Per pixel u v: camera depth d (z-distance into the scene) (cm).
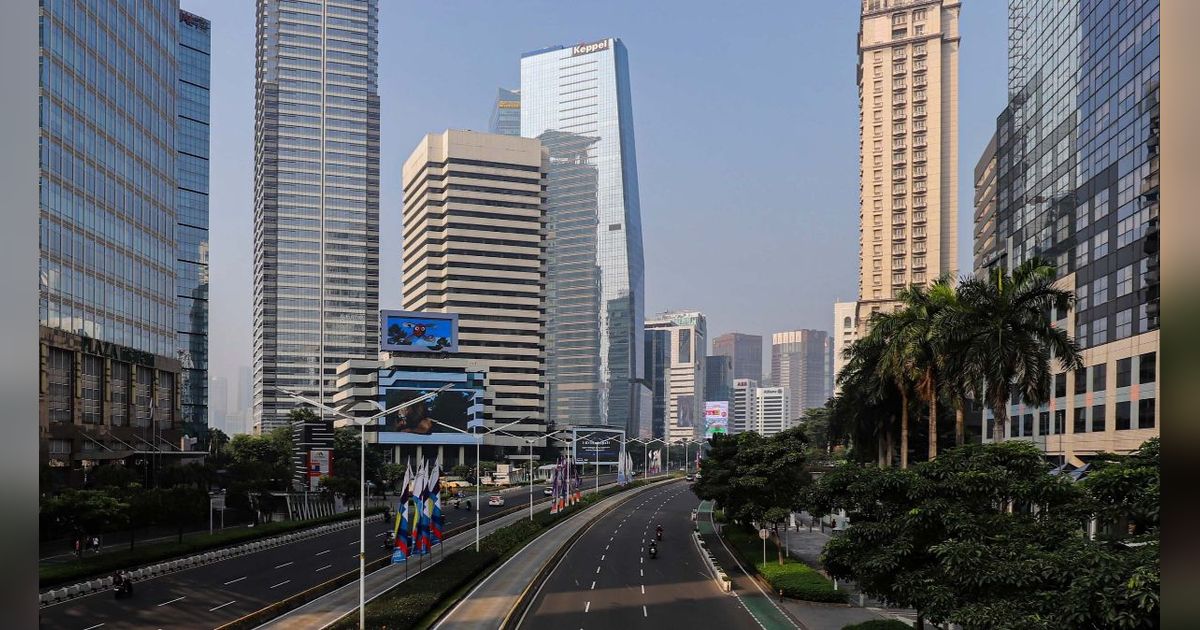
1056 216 7769
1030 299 4212
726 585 5084
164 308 10825
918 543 2708
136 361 9875
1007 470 2592
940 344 4466
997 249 9819
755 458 6288
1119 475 2036
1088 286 6950
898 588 2656
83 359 8644
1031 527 2312
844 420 8038
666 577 5734
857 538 2903
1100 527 2269
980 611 1912
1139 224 6066
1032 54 8556
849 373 7044
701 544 7500
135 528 7069
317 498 10262
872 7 18300
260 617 4069
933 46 17725
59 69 8225
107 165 9256
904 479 2852
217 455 12288
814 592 4675
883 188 17875
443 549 7012
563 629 4003
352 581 5328
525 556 6662
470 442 18738
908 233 17575
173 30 11319
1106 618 1534
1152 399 5834
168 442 10731
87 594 4762
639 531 9012
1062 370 7356
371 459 14162
